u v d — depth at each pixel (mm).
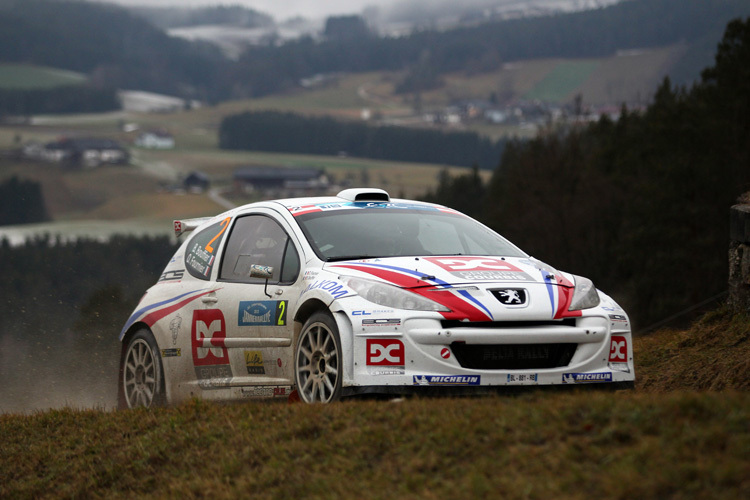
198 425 19656
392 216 24875
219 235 26984
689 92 165000
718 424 13469
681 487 11711
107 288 56719
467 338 19094
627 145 186375
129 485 18250
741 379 24875
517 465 13648
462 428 15367
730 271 31250
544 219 191750
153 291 28453
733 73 141250
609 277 183375
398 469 14641
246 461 16984
